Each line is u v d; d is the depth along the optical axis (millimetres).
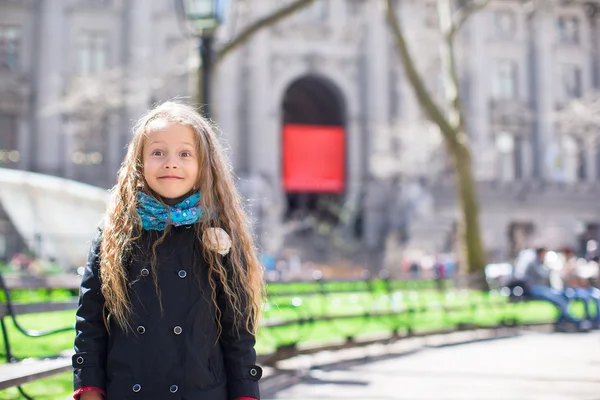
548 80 60531
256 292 4375
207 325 4090
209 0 14023
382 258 47594
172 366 3979
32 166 52031
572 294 20562
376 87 57406
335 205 57094
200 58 14453
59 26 52812
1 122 52469
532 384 10953
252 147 54812
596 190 57938
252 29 17953
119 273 4043
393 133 53438
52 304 9648
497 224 56094
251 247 4441
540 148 60438
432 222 49594
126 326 4012
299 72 56844
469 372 12289
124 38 53688
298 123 69000
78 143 52656
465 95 59594
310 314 13805
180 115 4355
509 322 19922
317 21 57656
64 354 8391
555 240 51688
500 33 60875
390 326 17141
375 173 54969
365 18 57875
